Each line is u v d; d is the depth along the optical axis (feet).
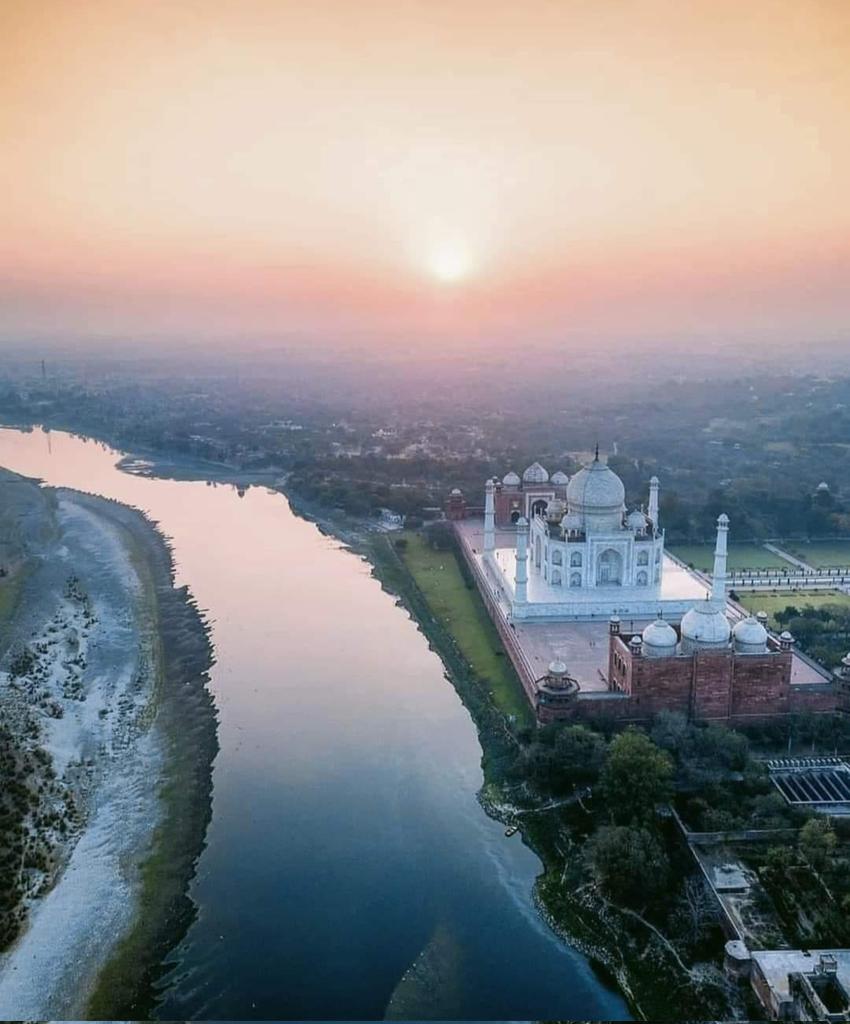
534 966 229.86
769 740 312.29
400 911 250.37
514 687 372.17
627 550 437.99
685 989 215.72
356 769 323.16
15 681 388.37
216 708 370.53
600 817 279.08
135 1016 217.56
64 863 272.31
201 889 260.01
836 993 206.49
